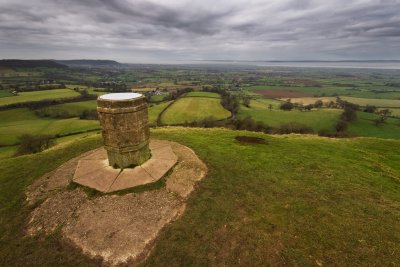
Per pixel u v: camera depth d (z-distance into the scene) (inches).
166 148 561.0
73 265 299.0
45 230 353.1
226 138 758.5
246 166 536.4
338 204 406.6
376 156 678.5
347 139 848.9
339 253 304.2
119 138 435.2
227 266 288.8
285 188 449.4
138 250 312.5
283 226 346.6
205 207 385.7
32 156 647.1
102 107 420.8
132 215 362.3
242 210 381.1
